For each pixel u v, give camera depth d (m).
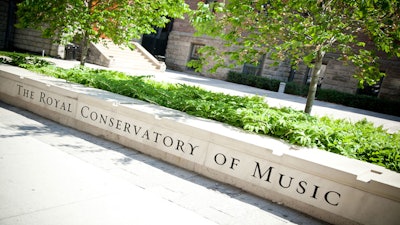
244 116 5.77
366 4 5.75
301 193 4.15
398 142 6.19
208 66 26.98
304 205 4.15
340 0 6.61
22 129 5.90
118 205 3.45
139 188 4.01
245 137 4.87
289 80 26.64
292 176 4.21
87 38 10.64
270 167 4.38
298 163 4.14
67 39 10.41
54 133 6.03
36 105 7.37
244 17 6.81
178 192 4.20
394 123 13.84
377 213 3.63
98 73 10.27
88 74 9.15
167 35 32.47
